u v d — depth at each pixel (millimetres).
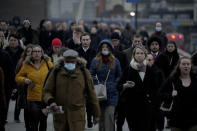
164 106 15438
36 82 17859
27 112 18234
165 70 20422
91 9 143875
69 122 14648
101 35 38625
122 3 150625
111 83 17812
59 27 30859
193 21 108438
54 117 14969
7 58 17438
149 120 16203
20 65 19688
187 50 106750
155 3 145750
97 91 17484
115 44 22203
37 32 29078
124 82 16453
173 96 14305
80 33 24844
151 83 16250
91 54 21891
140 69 16250
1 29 28016
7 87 17453
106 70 17875
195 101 14211
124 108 17469
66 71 14719
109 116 17609
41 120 17938
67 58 14648
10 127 21484
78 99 14703
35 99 17812
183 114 14211
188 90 14164
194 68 14359
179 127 14266
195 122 14156
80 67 14891
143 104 16219
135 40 21781
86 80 14898
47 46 29859
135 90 16250
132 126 16359
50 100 14469
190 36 108688
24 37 28016
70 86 14680
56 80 14773
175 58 22109
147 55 16875
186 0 147750
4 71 17359
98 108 15109
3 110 17188
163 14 142500
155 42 20719
